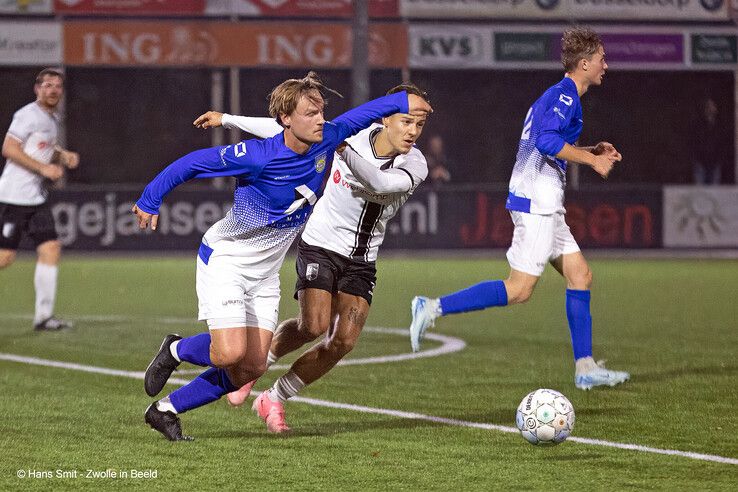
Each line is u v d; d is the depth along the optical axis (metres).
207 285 18.45
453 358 30.30
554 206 24.39
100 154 83.56
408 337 34.84
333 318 20.45
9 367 28.27
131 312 41.12
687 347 32.47
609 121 87.62
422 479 16.91
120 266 61.50
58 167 34.78
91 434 20.08
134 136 83.75
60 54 77.19
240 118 19.22
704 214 73.81
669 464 17.91
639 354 31.02
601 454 18.62
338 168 20.02
